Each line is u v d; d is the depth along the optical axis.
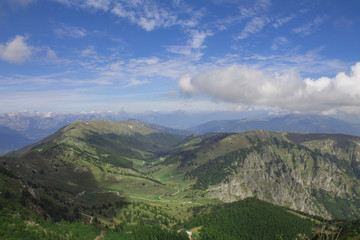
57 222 184.62
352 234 151.62
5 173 199.62
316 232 136.25
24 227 144.00
